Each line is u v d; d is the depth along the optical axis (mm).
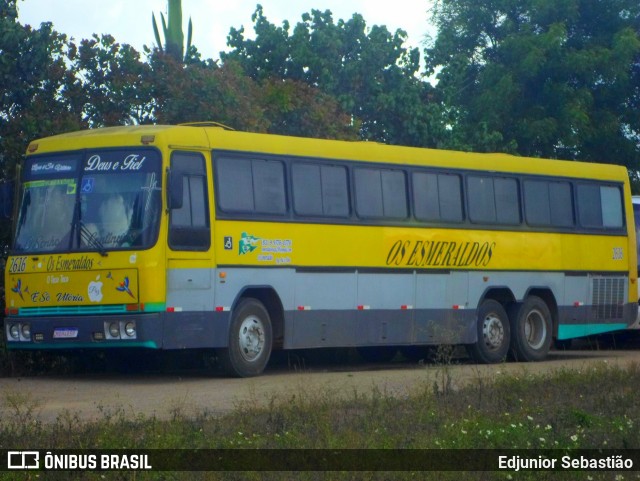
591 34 44438
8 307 18516
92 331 17422
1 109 23641
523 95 42469
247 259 18547
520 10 44625
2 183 19266
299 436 11547
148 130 17750
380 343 20719
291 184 19391
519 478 9836
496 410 13891
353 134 30359
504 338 23094
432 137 33781
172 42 30719
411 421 12703
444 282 21953
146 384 17672
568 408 13844
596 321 25188
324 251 19797
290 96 29125
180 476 9500
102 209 17734
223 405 14719
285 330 19188
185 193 17734
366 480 9516
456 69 35500
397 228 21078
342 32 34000
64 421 12820
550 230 24188
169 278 17391
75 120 23969
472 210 22641
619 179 26047
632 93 44688
